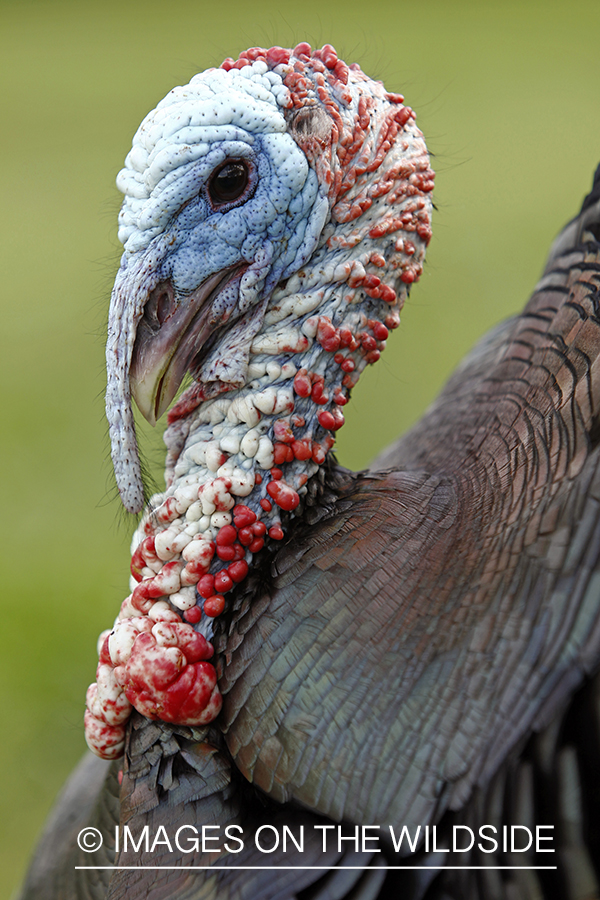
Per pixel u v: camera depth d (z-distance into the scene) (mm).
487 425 1354
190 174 1319
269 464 1334
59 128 5938
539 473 1307
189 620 1324
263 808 1309
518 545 1294
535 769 1278
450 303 3008
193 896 1296
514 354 1376
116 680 1328
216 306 1337
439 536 1314
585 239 1379
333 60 1342
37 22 10453
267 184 1327
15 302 3506
